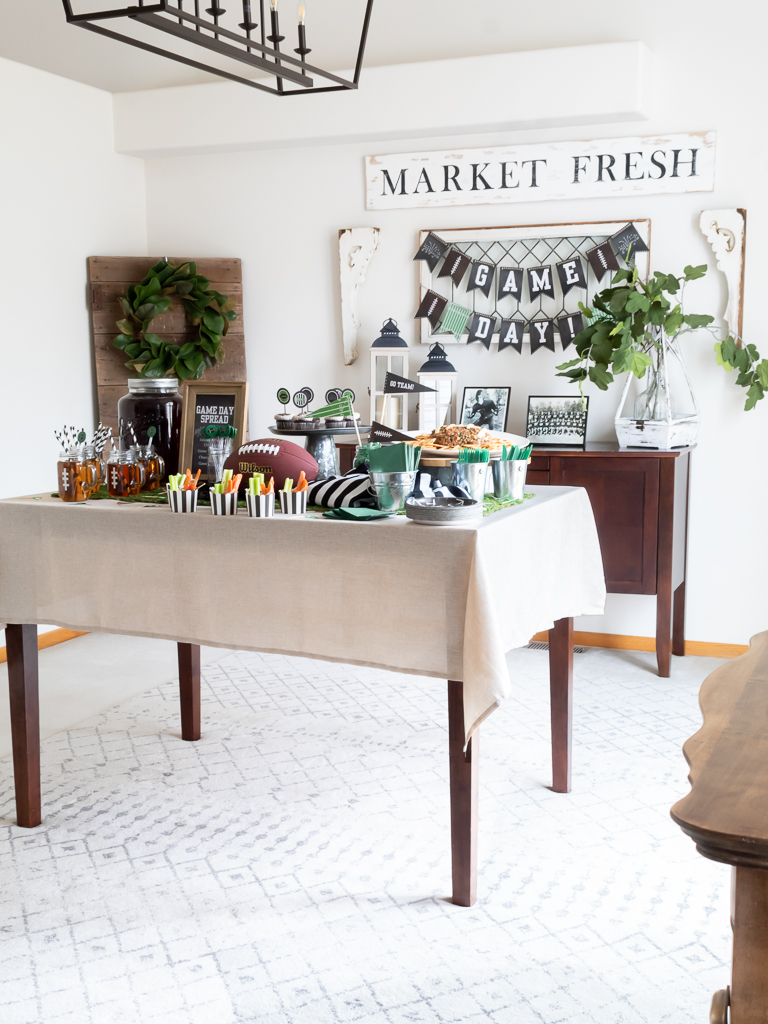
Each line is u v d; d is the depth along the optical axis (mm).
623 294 4023
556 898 2344
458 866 2301
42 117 4648
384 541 2203
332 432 2969
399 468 2354
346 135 4680
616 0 4250
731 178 4273
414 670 2215
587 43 4324
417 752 3289
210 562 2426
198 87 4895
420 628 2191
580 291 4602
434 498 2295
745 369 4164
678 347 4426
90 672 4324
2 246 4465
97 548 2570
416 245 4836
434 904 2326
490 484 2738
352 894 2375
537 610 2561
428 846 2611
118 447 3039
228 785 3031
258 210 5129
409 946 2150
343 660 2299
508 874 2461
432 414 4672
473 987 1998
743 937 920
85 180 4941
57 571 2635
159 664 4434
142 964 2094
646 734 3459
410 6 4445
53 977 2051
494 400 4738
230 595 2416
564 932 2197
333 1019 1902
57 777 3111
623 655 4547
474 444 2629
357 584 2252
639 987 1988
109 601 2578
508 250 4688
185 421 2982
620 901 2328
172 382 3053
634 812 2811
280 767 3172
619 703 3826
